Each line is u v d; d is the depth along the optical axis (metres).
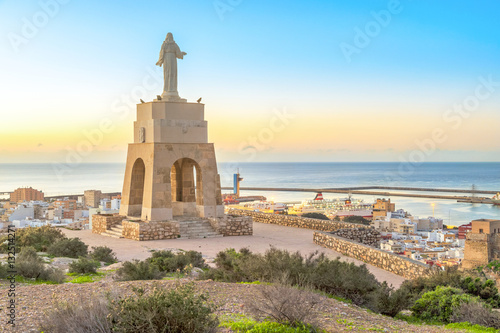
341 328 11.71
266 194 190.25
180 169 40.50
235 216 37.53
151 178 35.19
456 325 13.71
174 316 9.73
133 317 9.67
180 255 22.78
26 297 13.11
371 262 24.48
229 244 31.78
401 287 17.02
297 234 36.31
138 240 33.19
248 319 11.73
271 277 16.03
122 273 19.05
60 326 9.77
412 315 15.20
